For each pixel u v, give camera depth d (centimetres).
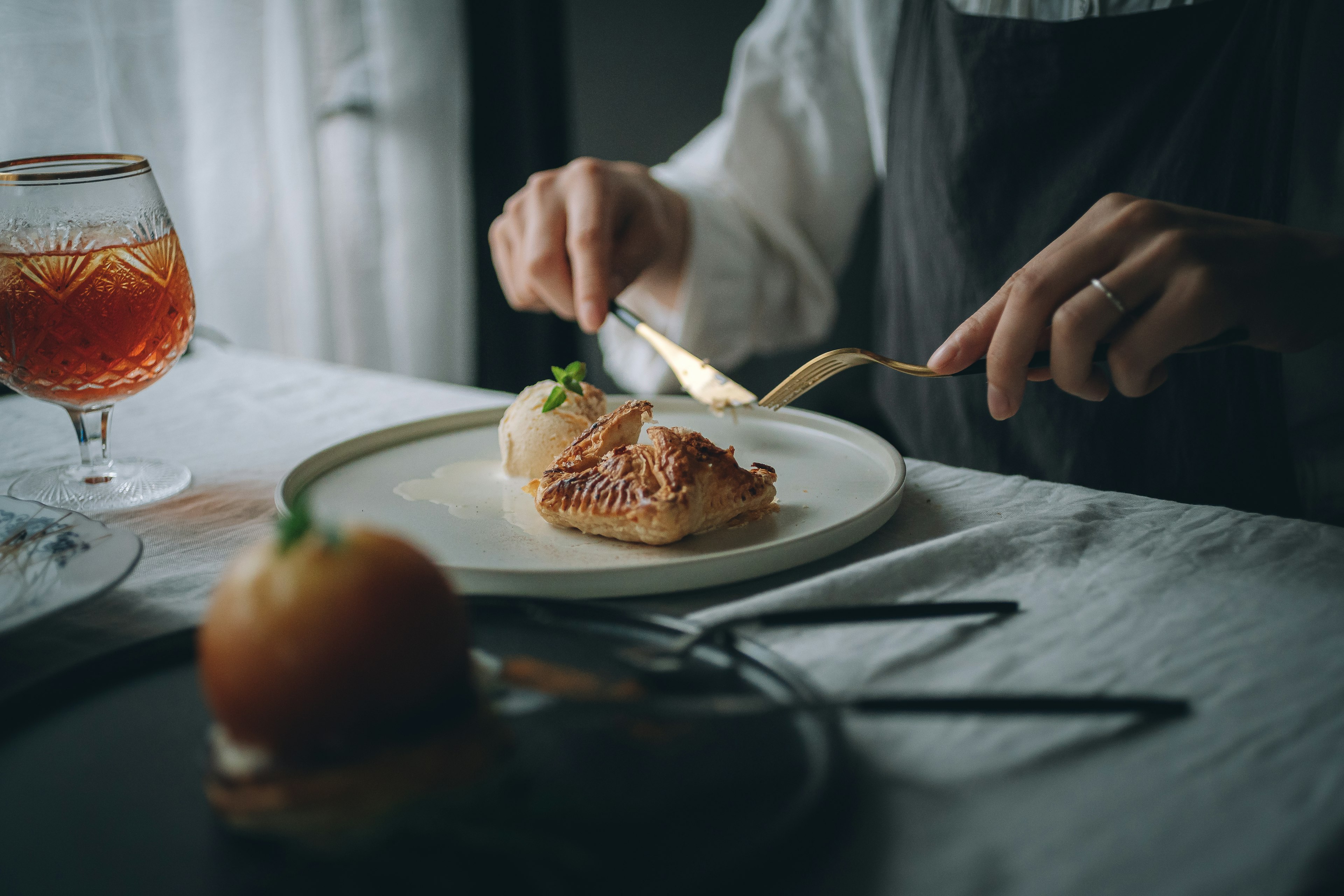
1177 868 37
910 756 44
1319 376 119
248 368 144
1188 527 73
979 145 140
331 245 227
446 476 92
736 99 189
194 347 155
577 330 296
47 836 39
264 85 203
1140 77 126
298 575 37
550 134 274
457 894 33
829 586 62
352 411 121
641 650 51
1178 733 45
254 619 37
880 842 39
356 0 219
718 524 77
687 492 72
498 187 264
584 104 277
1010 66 135
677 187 181
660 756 41
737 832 36
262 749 38
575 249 129
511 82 257
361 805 37
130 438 111
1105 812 40
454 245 244
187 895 35
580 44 270
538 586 63
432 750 38
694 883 33
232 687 37
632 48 277
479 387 275
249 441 110
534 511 83
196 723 47
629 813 38
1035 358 80
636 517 71
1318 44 117
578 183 140
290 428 115
